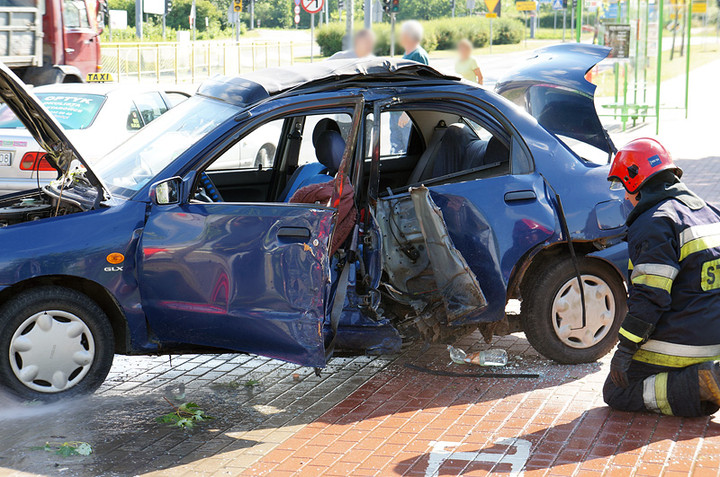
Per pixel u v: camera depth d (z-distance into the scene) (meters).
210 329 5.30
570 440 4.78
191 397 5.67
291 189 6.38
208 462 4.62
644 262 4.91
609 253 5.98
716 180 13.23
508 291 5.88
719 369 4.85
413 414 5.27
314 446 4.82
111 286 5.26
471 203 5.79
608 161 6.20
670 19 24.50
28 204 6.21
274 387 5.86
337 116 6.29
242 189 6.74
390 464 4.54
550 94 6.36
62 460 4.65
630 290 5.03
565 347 6.05
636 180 5.05
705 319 4.95
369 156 5.83
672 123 20.86
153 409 5.44
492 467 4.46
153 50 36.78
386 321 5.57
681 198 5.04
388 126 6.72
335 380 5.96
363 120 5.73
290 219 5.16
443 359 6.35
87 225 5.25
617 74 20.02
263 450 4.77
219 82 6.11
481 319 5.83
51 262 5.14
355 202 5.64
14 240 5.15
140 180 5.51
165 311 5.32
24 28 15.09
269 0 104.38
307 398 5.61
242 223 5.22
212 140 5.48
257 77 5.89
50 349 5.25
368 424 5.12
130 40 54.41
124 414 5.35
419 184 5.98
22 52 15.16
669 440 4.73
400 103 5.80
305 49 62.91
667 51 25.00
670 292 4.96
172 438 4.96
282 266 5.14
